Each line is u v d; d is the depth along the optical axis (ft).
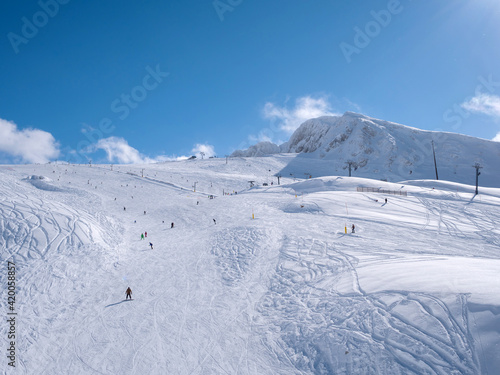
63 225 99.66
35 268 75.46
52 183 235.40
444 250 87.15
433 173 415.23
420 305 40.52
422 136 530.68
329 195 174.19
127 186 258.37
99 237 103.24
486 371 29.09
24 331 51.47
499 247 92.43
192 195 239.71
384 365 34.22
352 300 49.73
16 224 92.99
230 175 364.79
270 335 48.55
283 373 39.11
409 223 121.49
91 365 42.34
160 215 168.86
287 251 90.68
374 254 79.87
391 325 39.19
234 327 52.19
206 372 40.06
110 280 75.77
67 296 65.98
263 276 75.82
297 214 146.30
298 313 52.90
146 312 58.29
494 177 388.57
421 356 33.30
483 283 41.09
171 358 43.47
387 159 463.01
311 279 67.31
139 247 108.37
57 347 47.14
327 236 104.53
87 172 305.73
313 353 41.09
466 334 33.37
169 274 79.97
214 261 89.10
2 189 128.36
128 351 45.52
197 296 65.57
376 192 187.01
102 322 54.70
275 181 351.05
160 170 366.43
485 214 136.05
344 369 36.24
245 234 110.01
